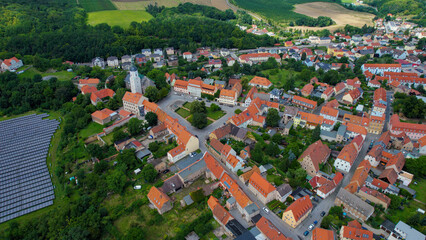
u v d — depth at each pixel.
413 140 194.75
